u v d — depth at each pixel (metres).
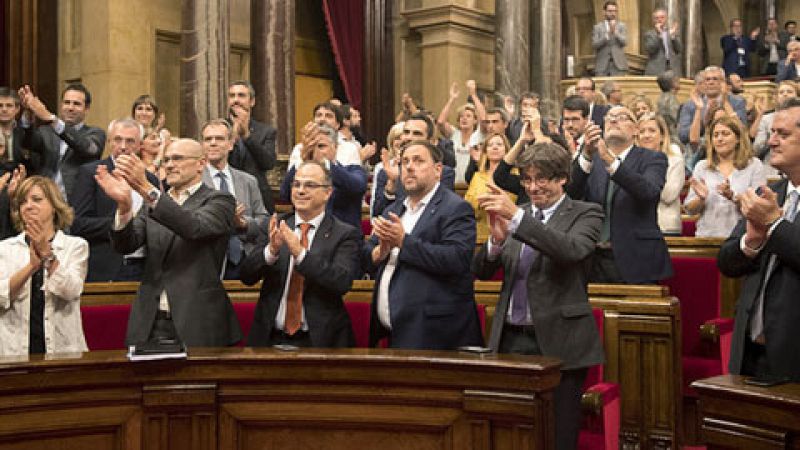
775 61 15.60
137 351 2.89
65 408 2.77
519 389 2.67
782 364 2.88
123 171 3.48
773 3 17.97
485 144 6.14
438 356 2.85
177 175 3.73
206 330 3.63
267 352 2.98
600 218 3.42
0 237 5.03
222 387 2.94
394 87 12.58
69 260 3.74
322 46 11.76
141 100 6.27
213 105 8.56
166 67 9.68
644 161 4.64
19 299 3.63
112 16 9.02
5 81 8.74
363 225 7.23
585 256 3.27
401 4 12.60
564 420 3.29
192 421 2.90
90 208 4.92
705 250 5.21
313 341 3.65
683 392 4.78
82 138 5.55
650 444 4.17
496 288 4.55
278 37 9.51
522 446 2.66
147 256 3.74
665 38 12.49
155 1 9.45
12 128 5.61
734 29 15.59
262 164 5.75
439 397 2.81
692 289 5.14
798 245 2.73
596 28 12.48
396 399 2.85
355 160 5.61
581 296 3.36
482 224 5.95
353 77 11.77
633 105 8.05
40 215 3.68
